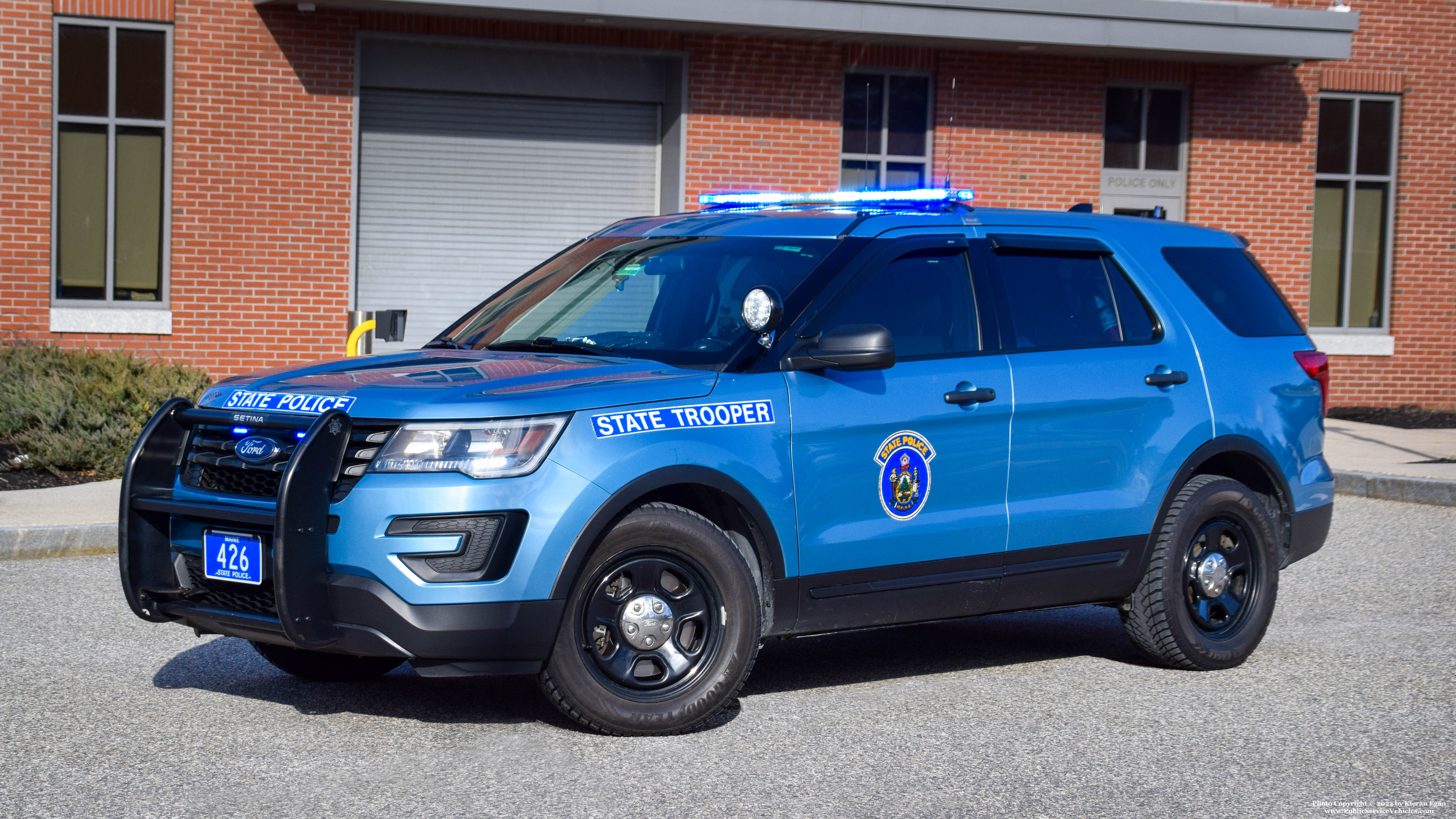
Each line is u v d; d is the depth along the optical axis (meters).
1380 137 18.80
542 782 4.57
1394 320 18.95
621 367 5.21
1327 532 6.89
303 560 4.59
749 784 4.60
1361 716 5.59
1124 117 17.89
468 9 14.86
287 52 15.12
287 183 15.26
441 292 16.22
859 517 5.40
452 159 16.11
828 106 16.77
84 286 15.07
